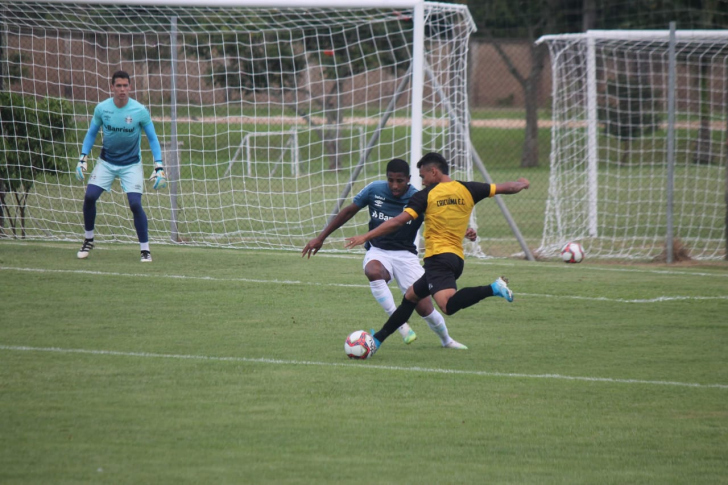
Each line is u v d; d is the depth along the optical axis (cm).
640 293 3359
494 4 10506
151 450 1576
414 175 4162
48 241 4394
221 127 6556
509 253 4600
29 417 1739
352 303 3072
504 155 11581
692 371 2236
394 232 2373
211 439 1644
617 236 5347
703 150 9488
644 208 6612
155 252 4153
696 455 1616
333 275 3622
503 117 14350
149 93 5025
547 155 11656
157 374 2086
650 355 2406
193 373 2105
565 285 3525
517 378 2141
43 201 5181
